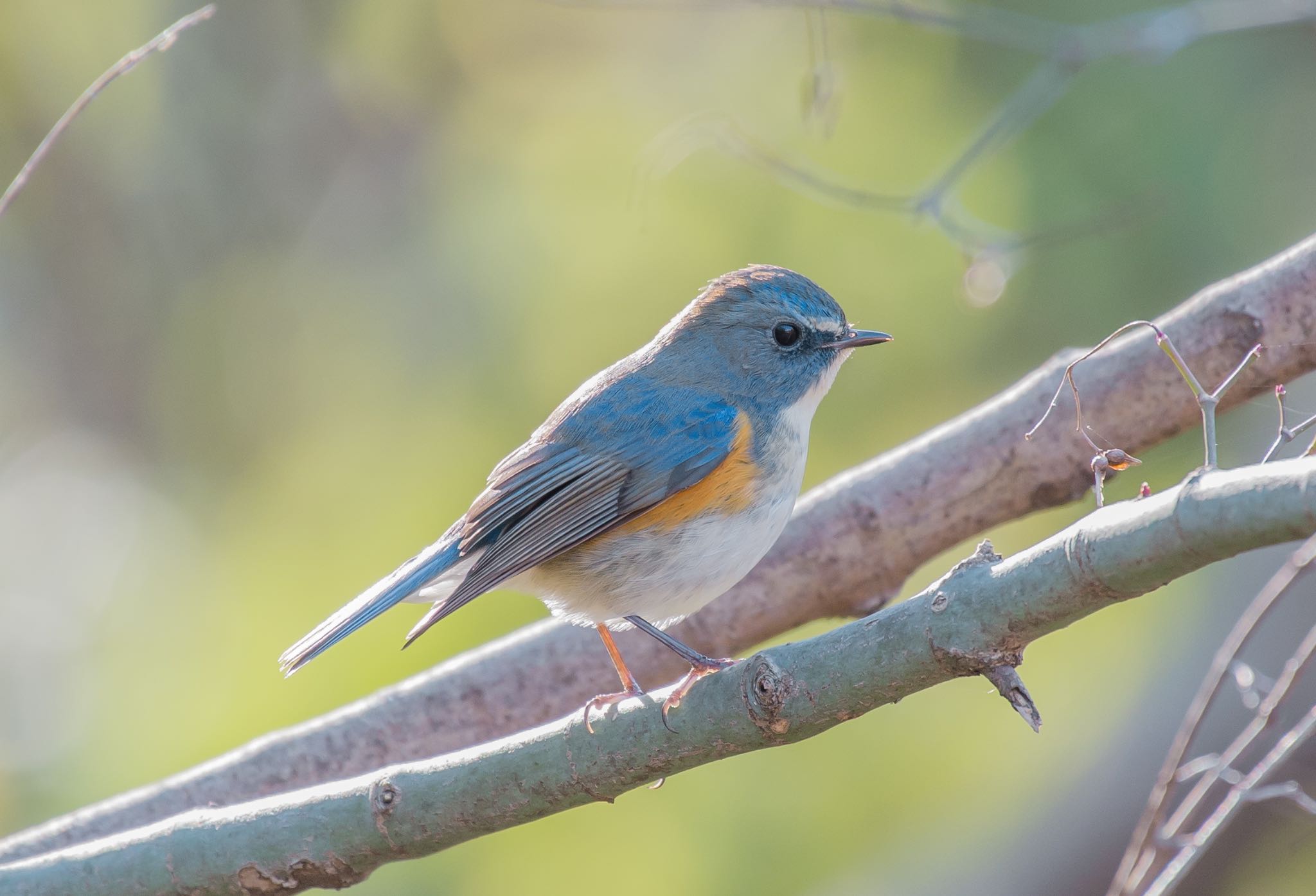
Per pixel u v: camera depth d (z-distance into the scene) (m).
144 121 17.73
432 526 11.00
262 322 16.70
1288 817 10.77
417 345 12.85
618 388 8.54
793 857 10.25
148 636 12.38
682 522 8.12
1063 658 12.07
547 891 10.00
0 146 17.48
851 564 8.82
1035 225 11.25
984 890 12.12
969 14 10.73
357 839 6.35
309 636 8.01
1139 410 8.38
